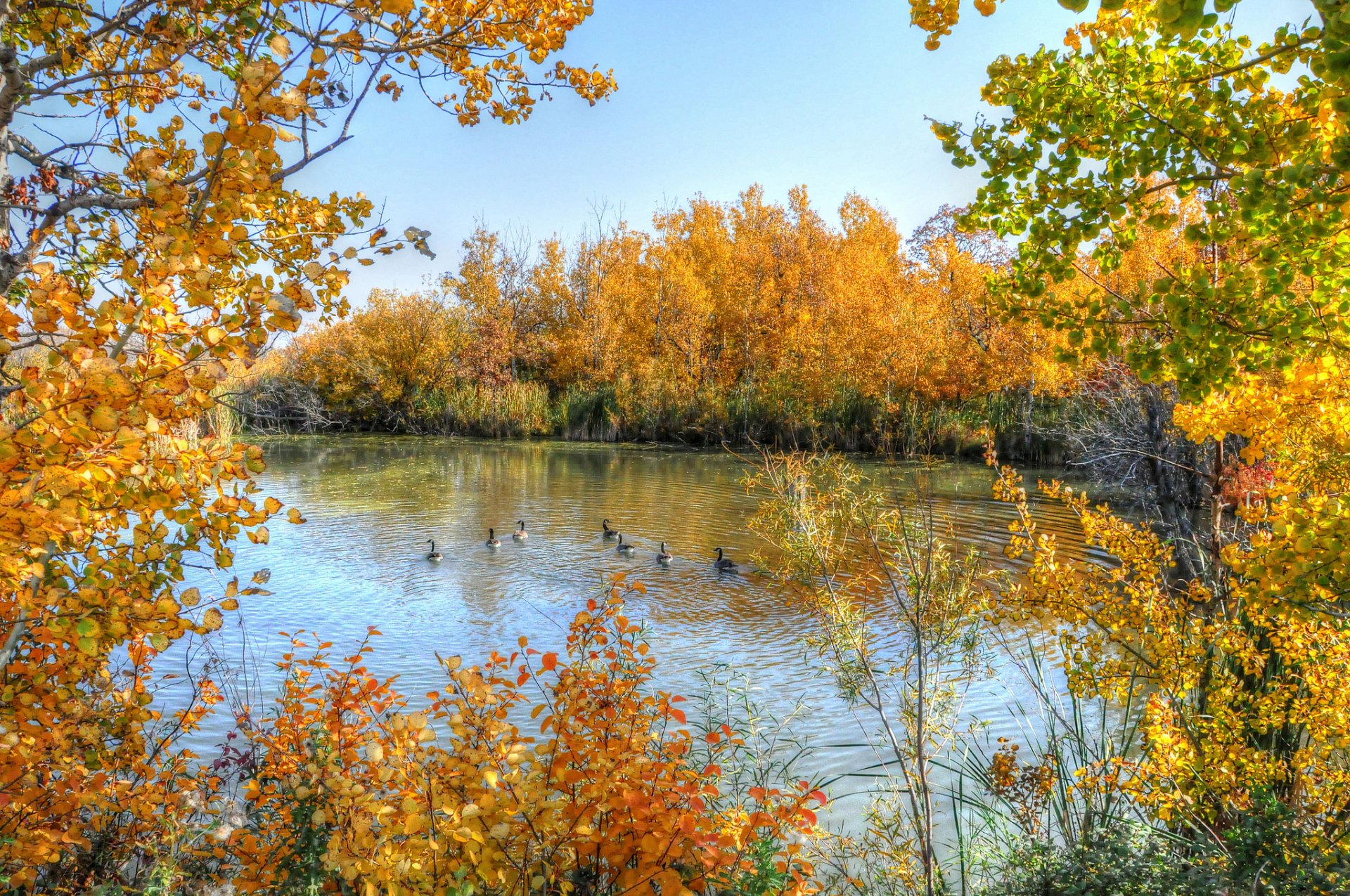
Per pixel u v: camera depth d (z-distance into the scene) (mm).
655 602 12062
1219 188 3830
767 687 8602
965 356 32125
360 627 10617
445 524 17953
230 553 2818
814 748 7094
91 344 2314
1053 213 3484
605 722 3490
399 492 22672
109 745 4031
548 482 25016
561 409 42656
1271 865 3805
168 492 2443
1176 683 4602
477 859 3016
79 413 2033
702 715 7703
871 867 5156
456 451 34938
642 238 57031
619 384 42094
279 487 23469
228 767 4875
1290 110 3055
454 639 10188
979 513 18203
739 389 40469
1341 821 4148
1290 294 3352
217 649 9211
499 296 53531
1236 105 3041
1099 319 3561
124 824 3822
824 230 54469
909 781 5012
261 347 2516
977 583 6418
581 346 48719
